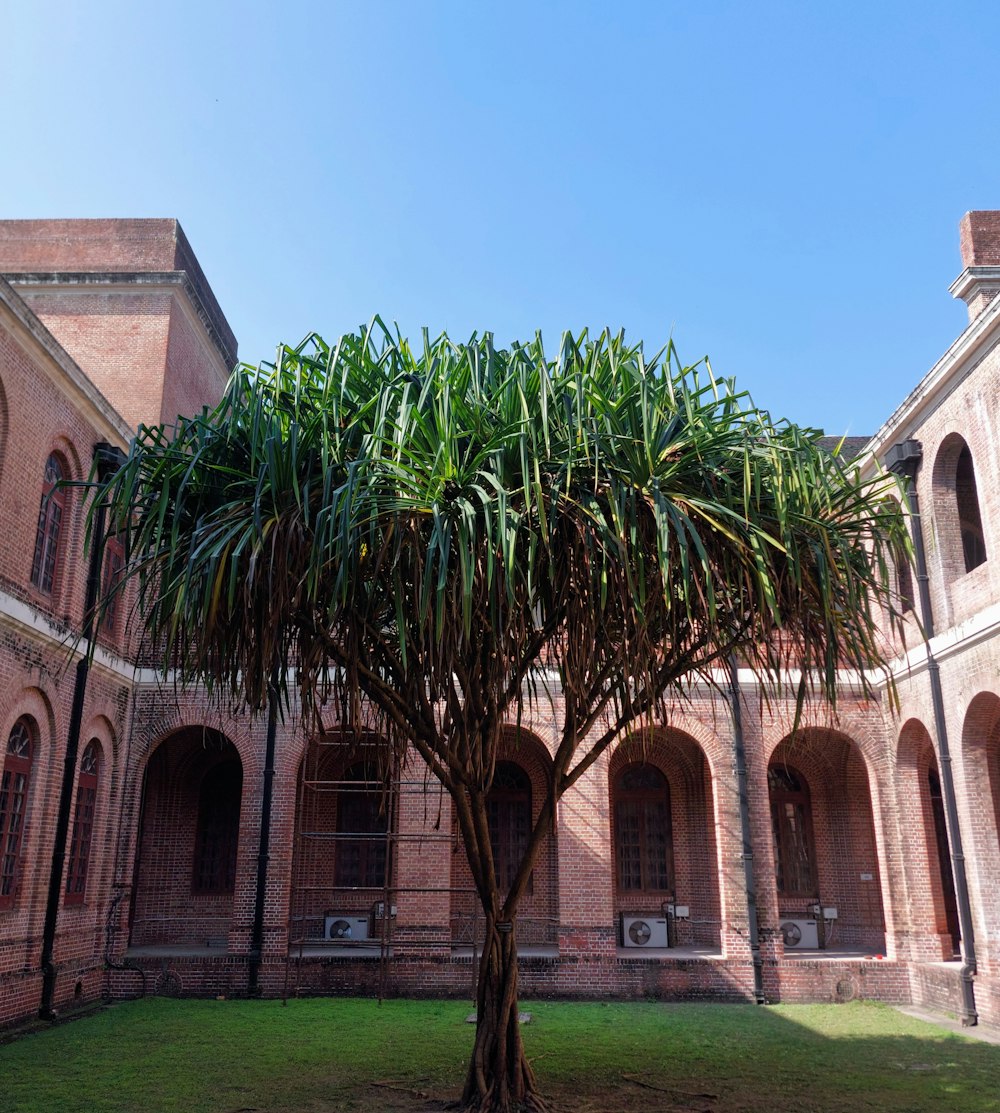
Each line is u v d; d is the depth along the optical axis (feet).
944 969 44.16
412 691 25.27
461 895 55.83
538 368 23.08
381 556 20.74
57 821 42.57
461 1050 34.32
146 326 61.46
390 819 50.37
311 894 56.70
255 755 50.85
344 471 23.17
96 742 47.83
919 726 49.73
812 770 59.88
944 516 46.03
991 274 53.01
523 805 58.44
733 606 25.32
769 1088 28.96
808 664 25.08
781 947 48.67
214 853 58.03
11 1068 31.78
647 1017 42.60
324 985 48.06
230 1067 31.65
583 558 22.65
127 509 23.08
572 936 48.83
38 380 40.47
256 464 23.56
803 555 23.91
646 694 25.43
